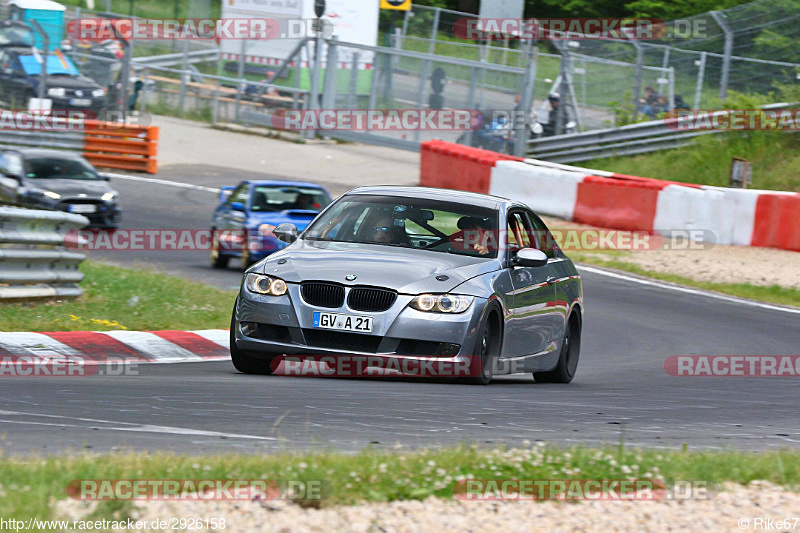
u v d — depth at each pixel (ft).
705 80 333.42
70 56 390.42
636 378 121.90
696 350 147.33
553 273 113.39
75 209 234.38
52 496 46.98
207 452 59.52
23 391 81.25
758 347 151.53
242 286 96.48
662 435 78.02
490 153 301.63
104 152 339.16
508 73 345.92
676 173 310.45
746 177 279.49
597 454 61.31
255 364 98.73
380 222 103.14
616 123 342.23
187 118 419.33
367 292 91.71
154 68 422.82
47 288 137.49
